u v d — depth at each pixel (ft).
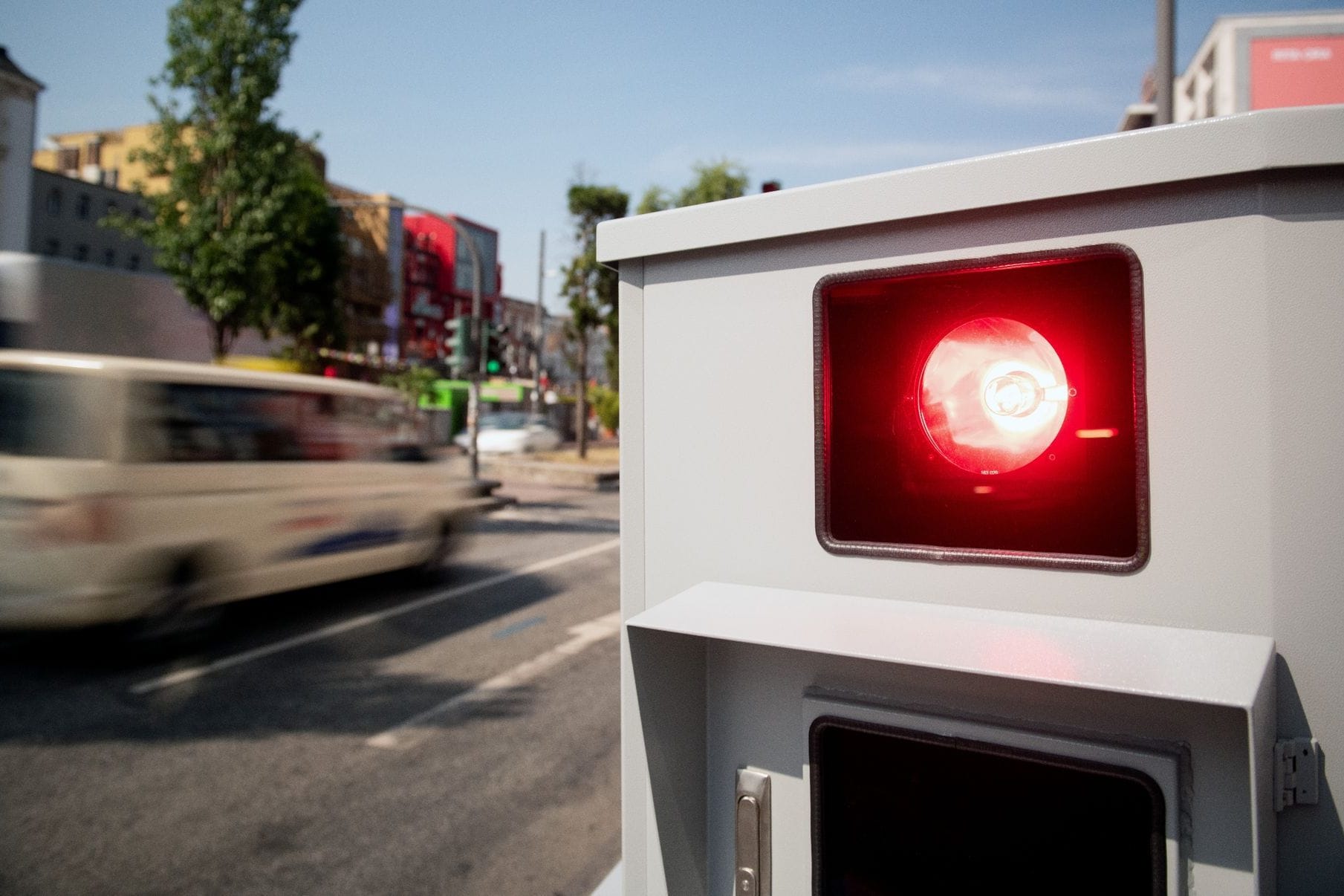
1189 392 3.31
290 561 18.94
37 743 12.61
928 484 3.87
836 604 3.91
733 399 4.33
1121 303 3.46
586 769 12.02
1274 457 3.18
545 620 20.51
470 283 230.27
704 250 4.40
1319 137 3.06
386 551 22.13
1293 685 3.16
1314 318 3.14
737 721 4.23
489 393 125.59
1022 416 3.67
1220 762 3.12
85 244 135.33
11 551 14.82
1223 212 3.24
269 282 50.52
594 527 38.32
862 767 3.83
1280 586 3.18
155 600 16.03
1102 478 3.51
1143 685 2.83
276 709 14.21
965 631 3.46
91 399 15.23
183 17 46.39
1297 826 3.13
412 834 10.14
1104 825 3.34
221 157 47.83
